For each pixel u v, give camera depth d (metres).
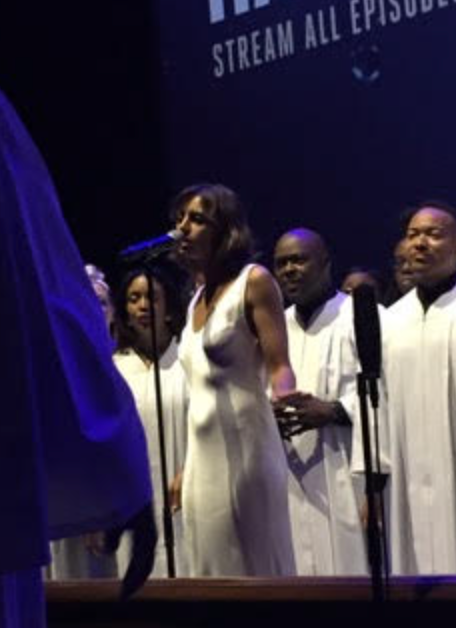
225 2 7.32
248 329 3.78
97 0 7.52
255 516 3.76
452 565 4.88
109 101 7.60
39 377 1.16
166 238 3.93
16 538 1.11
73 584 3.22
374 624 2.92
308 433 5.21
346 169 6.97
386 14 6.72
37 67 7.67
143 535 1.25
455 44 6.49
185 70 7.47
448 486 4.89
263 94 7.24
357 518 5.14
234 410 3.77
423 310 4.98
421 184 6.69
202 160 7.47
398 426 4.99
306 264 5.35
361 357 2.96
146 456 1.24
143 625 3.16
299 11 7.05
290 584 3.02
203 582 3.10
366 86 6.85
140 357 5.20
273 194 7.26
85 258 7.74
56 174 7.73
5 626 1.14
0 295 1.13
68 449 1.17
